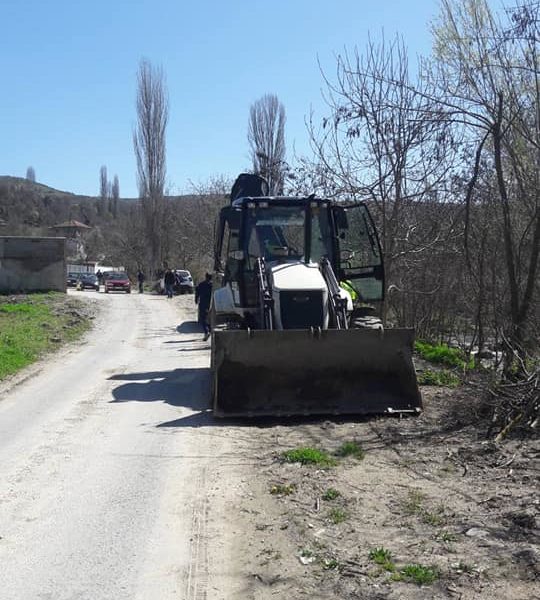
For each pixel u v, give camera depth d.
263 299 9.77
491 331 12.68
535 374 8.06
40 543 5.27
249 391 9.09
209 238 43.72
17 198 132.75
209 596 4.41
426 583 4.43
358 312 10.85
